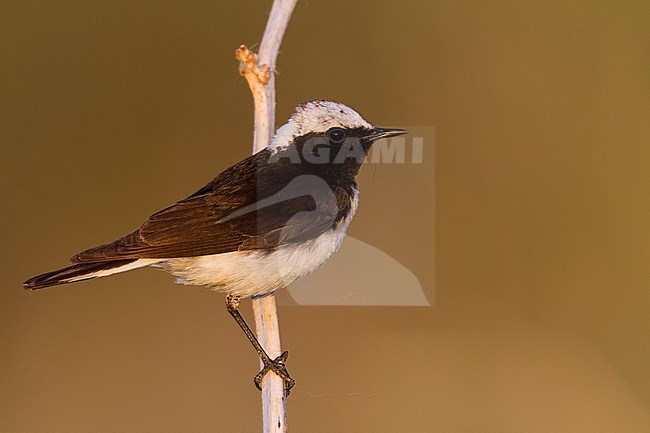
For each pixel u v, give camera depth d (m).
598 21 17.52
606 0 17.45
